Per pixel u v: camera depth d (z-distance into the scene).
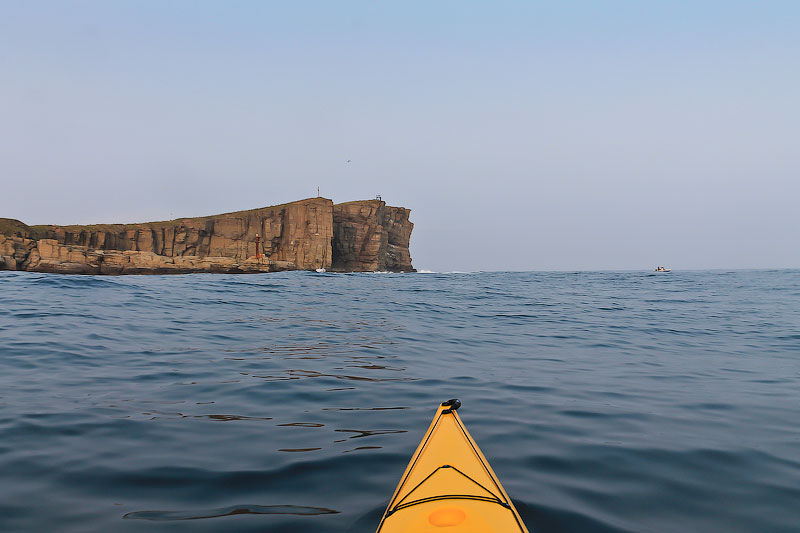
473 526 3.09
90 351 9.54
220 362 8.99
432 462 3.92
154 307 16.81
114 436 5.23
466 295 27.42
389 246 148.00
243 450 4.92
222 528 3.48
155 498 3.92
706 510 3.89
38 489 4.03
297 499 3.93
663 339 13.07
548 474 4.53
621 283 41.47
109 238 111.75
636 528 3.60
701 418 6.24
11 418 5.67
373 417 6.05
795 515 3.83
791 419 6.23
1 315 13.55
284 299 22.06
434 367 9.16
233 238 124.00
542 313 19.08
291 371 8.43
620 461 4.84
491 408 6.58
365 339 12.08
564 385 7.95
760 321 17.06
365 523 3.56
